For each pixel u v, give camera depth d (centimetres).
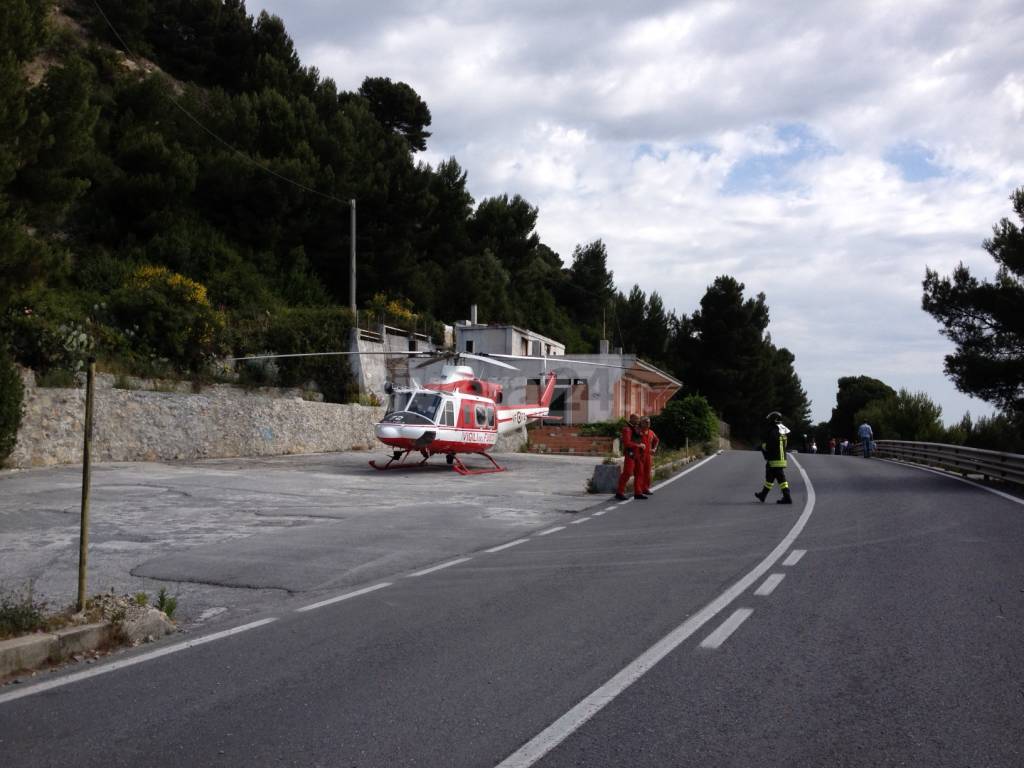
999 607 711
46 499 1425
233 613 721
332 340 3222
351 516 1360
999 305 2373
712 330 7181
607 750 411
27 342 2073
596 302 7600
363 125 5194
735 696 491
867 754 406
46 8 1803
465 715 461
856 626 652
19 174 1773
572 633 638
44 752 411
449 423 2275
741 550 1033
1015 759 400
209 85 5506
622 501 1662
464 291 5319
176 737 430
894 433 4716
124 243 3509
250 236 4134
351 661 568
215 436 2441
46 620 598
